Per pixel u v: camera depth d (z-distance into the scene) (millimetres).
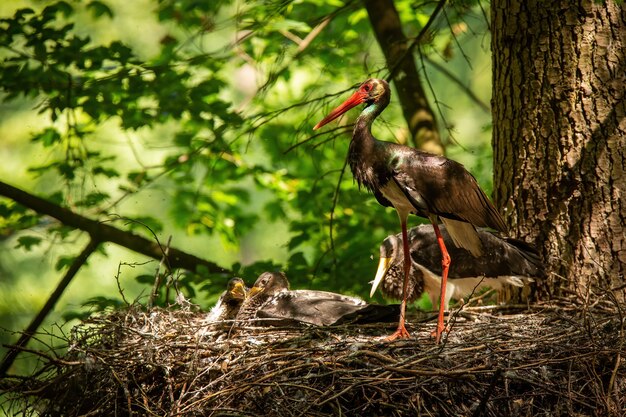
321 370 9570
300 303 11531
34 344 16078
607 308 11078
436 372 9148
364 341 10133
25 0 23000
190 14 16500
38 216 15492
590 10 11586
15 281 17609
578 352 9742
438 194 11055
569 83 11633
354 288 14828
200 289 14312
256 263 15242
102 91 14977
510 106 12023
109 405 9789
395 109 18984
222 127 15070
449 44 15102
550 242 11742
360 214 16609
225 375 9602
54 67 15023
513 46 11953
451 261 12859
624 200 11523
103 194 15555
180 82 15391
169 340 10297
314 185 15469
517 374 9508
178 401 9391
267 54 15984
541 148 11773
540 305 11586
